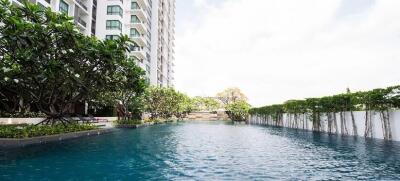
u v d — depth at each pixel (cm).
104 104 4297
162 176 1023
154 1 8175
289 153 1630
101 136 2508
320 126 3472
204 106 10044
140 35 6988
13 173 1015
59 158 1336
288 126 4666
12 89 2314
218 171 1121
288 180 985
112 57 2136
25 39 1609
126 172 1077
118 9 5756
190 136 2753
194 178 1000
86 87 2255
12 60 1922
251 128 4422
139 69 2722
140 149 1720
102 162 1269
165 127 4312
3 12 1581
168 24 10519
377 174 1077
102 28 5706
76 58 2166
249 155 1543
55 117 2378
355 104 2666
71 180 935
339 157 1479
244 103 8088
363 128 2638
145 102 5400
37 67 1889
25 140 1698
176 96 6719
